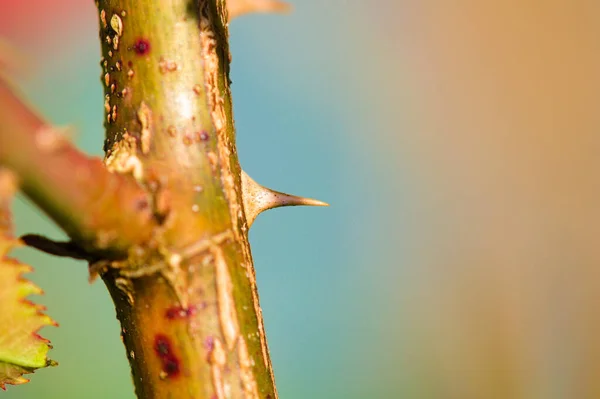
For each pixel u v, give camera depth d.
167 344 0.18
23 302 0.18
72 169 0.17
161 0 0.19
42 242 0.18
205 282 0.18
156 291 0.18
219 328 0.18
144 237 0.18
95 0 0.19
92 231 0.18
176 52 0.19
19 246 0.18
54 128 0.17
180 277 0.18
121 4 0.19
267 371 0.19
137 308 0.18
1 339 0.18
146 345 0.18
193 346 0.18
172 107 0.19
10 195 0.17
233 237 0.19
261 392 0.19
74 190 0.17
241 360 0.19
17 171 0.17
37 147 0.17
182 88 0.19
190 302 0.18
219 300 0.18
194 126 0.19
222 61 0.19
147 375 0.19
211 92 0.19
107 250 0.18
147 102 0.19
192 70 0.19
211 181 0.19
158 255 0.18
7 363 0.18
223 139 0.19
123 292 0.18
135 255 0.18
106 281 0.19
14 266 0.18
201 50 0.19
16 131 0.17
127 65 0.19
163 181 0.18
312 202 0.19
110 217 0.18
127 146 0.19
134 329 0.18
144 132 0.19
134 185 0.18
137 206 0.18
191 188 0.18
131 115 0.19
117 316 0.19
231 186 0.19
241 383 0.19
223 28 0.19
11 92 0.17
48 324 0.18
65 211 0.17
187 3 0.19
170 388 0.18
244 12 0.22
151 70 0.19
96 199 0.17
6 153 0.17
